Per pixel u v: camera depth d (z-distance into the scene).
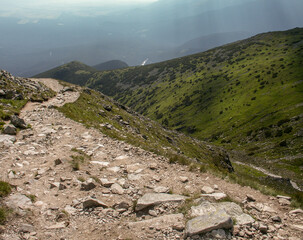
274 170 87.12
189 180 11.85
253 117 142.38
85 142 19.25
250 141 124.56
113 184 10.94
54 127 22.94
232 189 10.88
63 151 16.22
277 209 8.91
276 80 166.62
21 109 31.36
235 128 143.62
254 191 10.89
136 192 10.34
